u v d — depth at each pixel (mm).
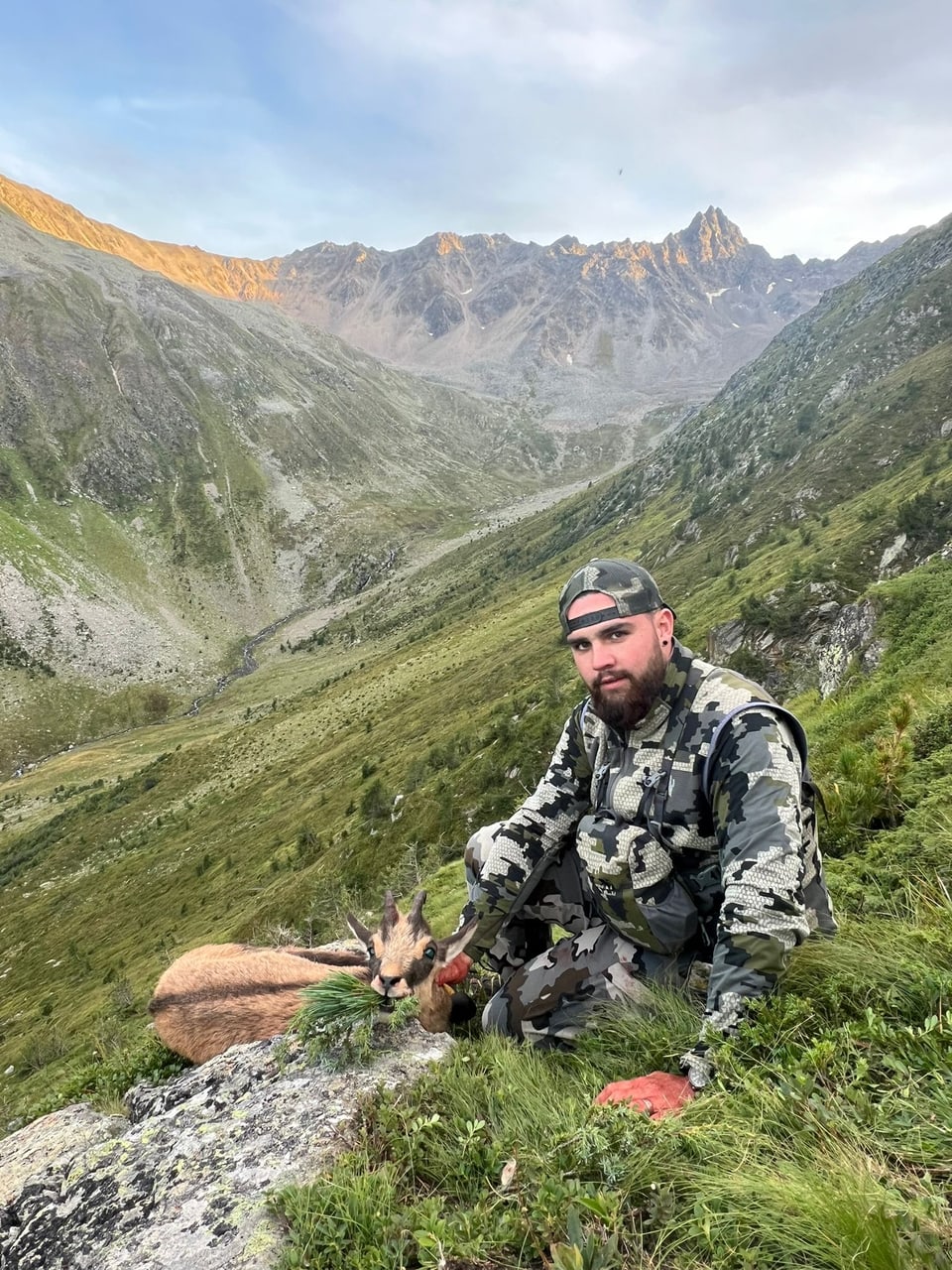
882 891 4113
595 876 3379
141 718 197250
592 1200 2018
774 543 99250
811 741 11367
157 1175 3092
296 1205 2508
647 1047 3119
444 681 111750
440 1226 2098
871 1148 2020
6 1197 3424
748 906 2781
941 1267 1557
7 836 130875
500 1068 3143
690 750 3107
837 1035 2568
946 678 11180
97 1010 54500
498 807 56188
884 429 113812
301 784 98312
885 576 57719
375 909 45906
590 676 3184
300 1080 3488
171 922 74500
